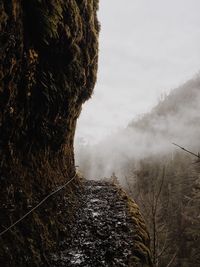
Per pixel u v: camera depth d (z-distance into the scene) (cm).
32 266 321
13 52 322
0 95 312
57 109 504
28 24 368
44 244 376
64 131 592
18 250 308
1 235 294
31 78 388
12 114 346
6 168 345
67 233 464
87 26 635
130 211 571
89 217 554
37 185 435
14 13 315
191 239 2152
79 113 796
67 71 522
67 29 463
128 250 421
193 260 2095
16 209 339
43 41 399
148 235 521
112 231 485
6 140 346
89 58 656
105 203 643
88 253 413
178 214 2119
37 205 385
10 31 309
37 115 434
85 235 475
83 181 898
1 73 302
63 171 661
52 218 443
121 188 783
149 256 439
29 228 354
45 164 515
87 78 704
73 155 849
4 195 325
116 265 384
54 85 466
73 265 379
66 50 482
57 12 417
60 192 544
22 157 408
